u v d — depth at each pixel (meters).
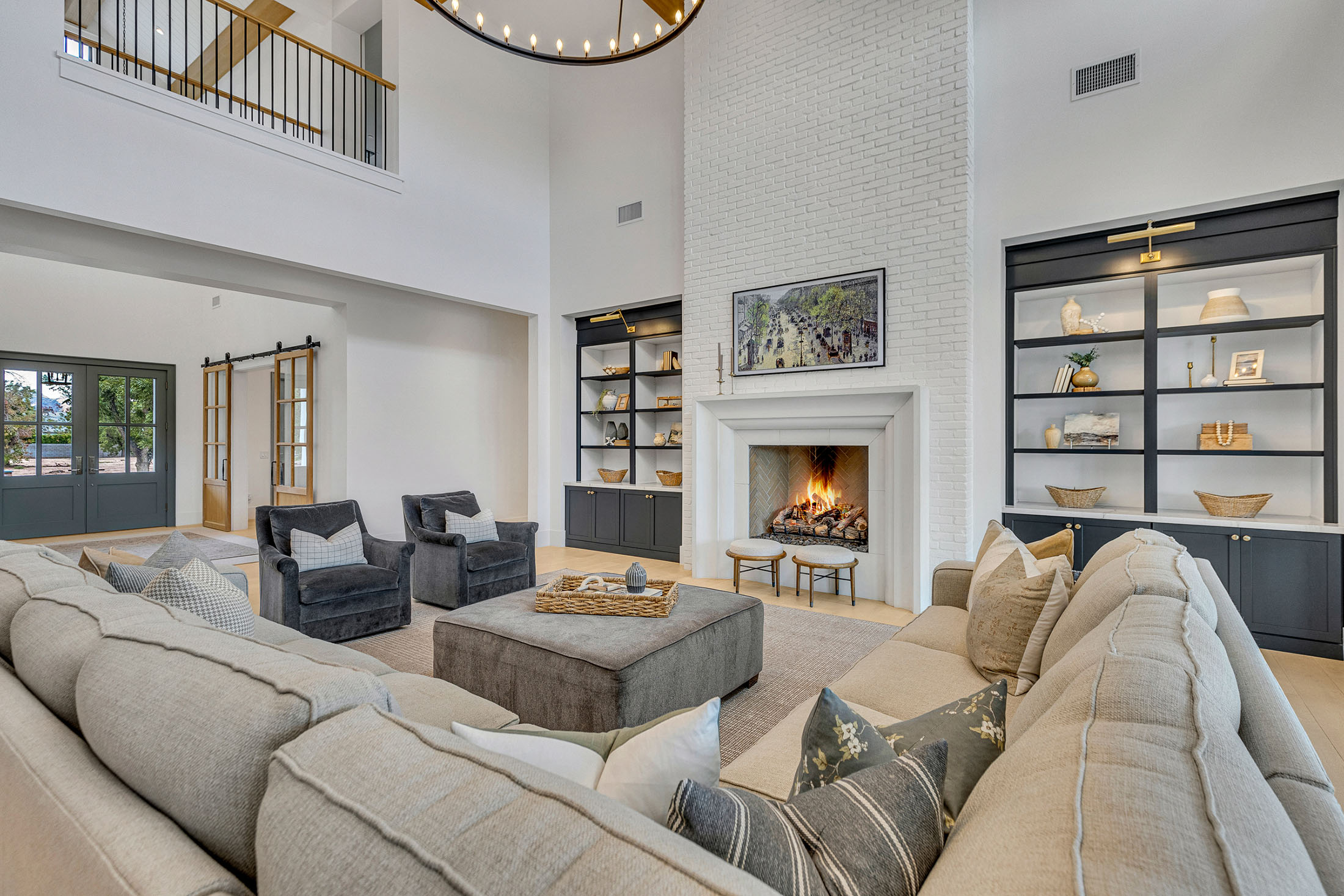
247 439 7.80
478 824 0.52
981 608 2.02
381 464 6.04
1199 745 0.61
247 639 0.93
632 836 0.50
